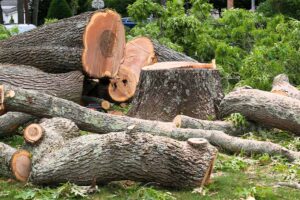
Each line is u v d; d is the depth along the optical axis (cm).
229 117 1169
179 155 801
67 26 1442
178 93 1237
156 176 801
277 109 1141
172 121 1202
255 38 1898
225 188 835
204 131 1058
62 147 832
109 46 1452
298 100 1198
